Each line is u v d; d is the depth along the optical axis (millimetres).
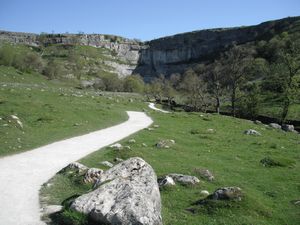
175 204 19859
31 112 47312
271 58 175000
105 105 74188
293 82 81625
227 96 111125
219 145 41094
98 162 27953
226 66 101688
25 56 162000
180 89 149125
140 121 59062
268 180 27266
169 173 26234
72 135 40406
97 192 16391
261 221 17828
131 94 161625
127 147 32375
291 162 33094
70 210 15953
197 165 30312
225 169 29953
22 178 22562
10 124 37219
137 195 15734
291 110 92312
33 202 18375
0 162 26422
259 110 92750
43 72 159250
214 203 18984
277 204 21375
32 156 29016
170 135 45438
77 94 88875
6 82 94125
